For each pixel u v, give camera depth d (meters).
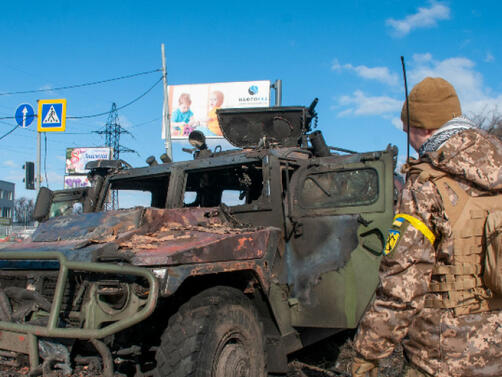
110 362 2.91
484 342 1.85
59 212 5.49
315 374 4.32
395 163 4.10
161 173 4.89
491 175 1.85
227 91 24.17
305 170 4.36
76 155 30.66
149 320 3.47
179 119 24.39
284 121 6.27
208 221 4.09
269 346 3.91
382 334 1.85
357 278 3.89
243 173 4.60
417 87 2.12
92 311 3.03
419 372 1.97
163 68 18.17
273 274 3.91
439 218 1.84
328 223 4.09
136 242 3.34
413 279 1.83
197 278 3.45
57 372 3.07
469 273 1.86
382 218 3.90
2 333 3.06
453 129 2.01
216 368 3.14
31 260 3.38
